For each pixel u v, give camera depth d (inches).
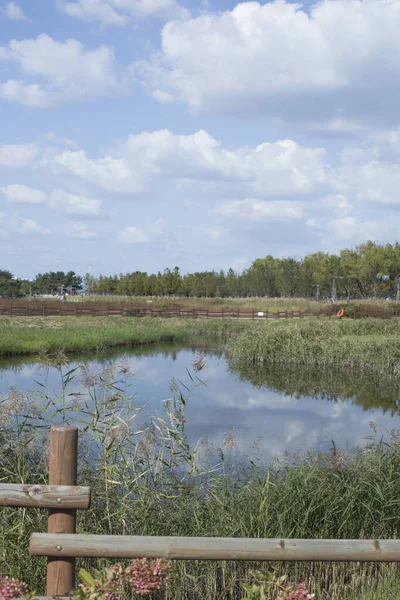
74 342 1062.4
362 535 227.3
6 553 177.9
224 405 584.1
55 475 121.3
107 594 112.9
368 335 1147.9
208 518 219.1
